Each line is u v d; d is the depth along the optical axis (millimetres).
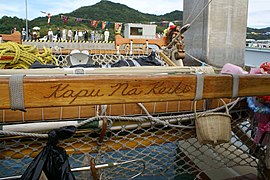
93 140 2344
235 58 4480
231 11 4340
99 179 2232
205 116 2266
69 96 1400
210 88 1621
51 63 4176
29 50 3740
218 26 4320
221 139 2223
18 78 1311
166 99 1564
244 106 2646
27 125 2064
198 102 2559
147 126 2426
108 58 5000
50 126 2102
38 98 1352
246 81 1671
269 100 2229
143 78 1498
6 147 2164
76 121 2172
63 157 1833
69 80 1382
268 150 2613
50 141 1838
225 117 2281
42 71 2201
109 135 2373
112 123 2248
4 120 2062
